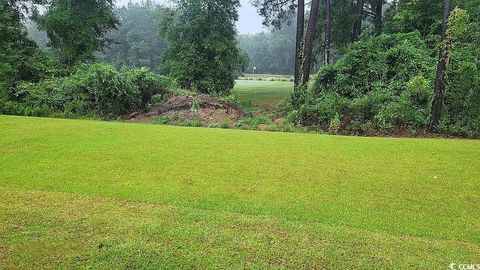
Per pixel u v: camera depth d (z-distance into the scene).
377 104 14.41
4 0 21.75
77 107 17.22
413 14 19.52
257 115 17.92
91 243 4.03
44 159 7.33
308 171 6.86
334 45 27.86
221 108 17.42
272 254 3.88
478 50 14.56
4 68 18.88
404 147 9.05
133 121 16.53
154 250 3.91
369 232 4.44
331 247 4.05
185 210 4.95
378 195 5.70
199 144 9.06
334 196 5.61
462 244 4.21
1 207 4.91
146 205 5.10
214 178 6.35
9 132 10.05
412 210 5.15
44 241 4.06
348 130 13.88
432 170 7.02
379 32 26.14
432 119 13.02
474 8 15.98
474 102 13.41
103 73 17.34
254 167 7.06
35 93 17.94
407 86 14.54
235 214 4.87
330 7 25.34
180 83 24.73
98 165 6.99
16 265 3.63
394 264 3.76
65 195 5.41
